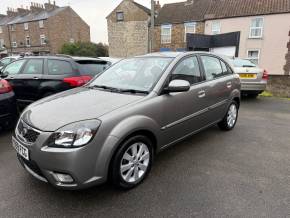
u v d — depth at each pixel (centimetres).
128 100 275
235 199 253
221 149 383
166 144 316
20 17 4388
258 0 2070
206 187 275
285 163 336
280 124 526
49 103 282
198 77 368
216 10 2188
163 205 244
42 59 560
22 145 242
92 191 267
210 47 2002
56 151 218
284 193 263
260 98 867
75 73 522
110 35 2720
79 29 4216
